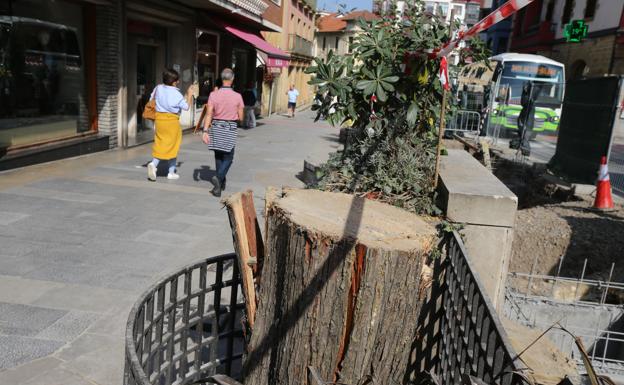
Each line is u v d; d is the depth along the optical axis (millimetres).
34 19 9398
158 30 14633
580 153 9117
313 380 2229
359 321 2182
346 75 4191
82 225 6074
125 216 6582
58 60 10180
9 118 8836
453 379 2682
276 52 20422
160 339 2307
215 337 2719
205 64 18312
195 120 16734
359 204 2674
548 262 6414
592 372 1870
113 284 4539
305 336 2252
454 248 2941
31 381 3133
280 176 10117
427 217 3518
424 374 3207
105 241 5605
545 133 13750
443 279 3186
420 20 4219
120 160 10430
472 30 2752
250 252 2541
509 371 1826
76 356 3428
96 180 8453
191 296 2521
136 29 13195
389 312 2234
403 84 4195
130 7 11930
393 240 2225
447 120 4484
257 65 26219
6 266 4734
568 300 5465
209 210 7191
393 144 4090
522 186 10539
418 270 2281
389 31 4277
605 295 5113
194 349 2605
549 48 33969
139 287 4520
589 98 8844
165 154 8688
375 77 3936
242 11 17203
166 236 5938
